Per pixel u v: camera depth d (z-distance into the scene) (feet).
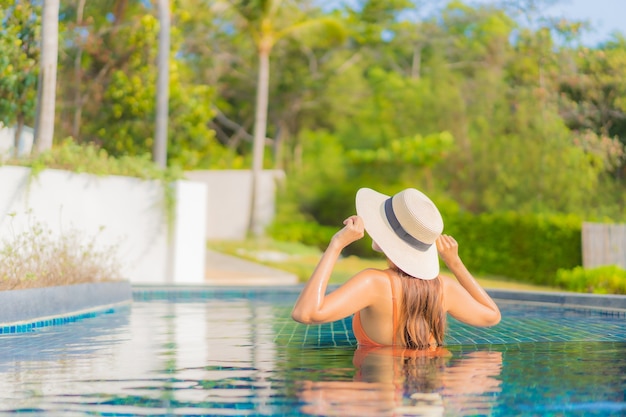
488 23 123.13
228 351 17.58
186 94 85.35
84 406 11.39
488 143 99.14
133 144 76.13
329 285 46.55
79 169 47.37
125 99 74.74
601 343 18.95
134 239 51.31
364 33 133.69
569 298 36.14
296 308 14.70
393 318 16.01
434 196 100.89
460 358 15.55
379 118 123.03
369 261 95.35
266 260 85.71
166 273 51.98
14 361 16.15
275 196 109.19
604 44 88.33
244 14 98.68
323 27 100.53
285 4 117.39
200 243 56.54
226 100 142.10
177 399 11.84
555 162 85.56
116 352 17.61
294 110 138.72
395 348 16.43
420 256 15.70
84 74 74.95
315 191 113.19
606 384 12.71
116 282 34.50
